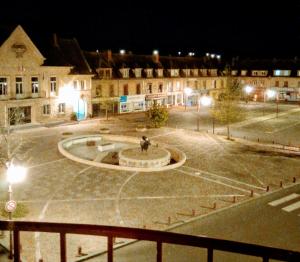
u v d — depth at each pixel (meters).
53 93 49.06
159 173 27.86
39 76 46.94
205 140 40.56
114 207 21.25
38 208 20.81
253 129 48.19
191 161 31.67
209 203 22.33
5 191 23.30
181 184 25.64
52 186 24.50
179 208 21.39
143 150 32.19
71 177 26.41
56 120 49.69
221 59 87.62
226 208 21.59
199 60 79.12
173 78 69.44
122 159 30.19
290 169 30.25
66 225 4.12
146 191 24.00
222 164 31.08
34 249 16.16
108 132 42.84
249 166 30.77
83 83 53.47
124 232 4.02
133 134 42.81
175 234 3.96
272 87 82.00
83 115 54.00
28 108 46.47
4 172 27.08
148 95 65.12
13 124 44.78
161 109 47.16
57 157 31.62
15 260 4.21
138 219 19.70
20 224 4.20
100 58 59.47
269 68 82.81
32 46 45.09
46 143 36.81
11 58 43.34
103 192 23.62
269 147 37.94
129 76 62.50
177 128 47.41
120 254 15.94
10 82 43.84
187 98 72.56
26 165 29.09
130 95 62.28
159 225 19.05
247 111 65.31
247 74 84.12
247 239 17.69
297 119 56.75
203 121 53.94
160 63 69.12
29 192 23.30
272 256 3.65
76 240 17.17
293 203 22.67
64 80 50.19
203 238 3.89
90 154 34.31
